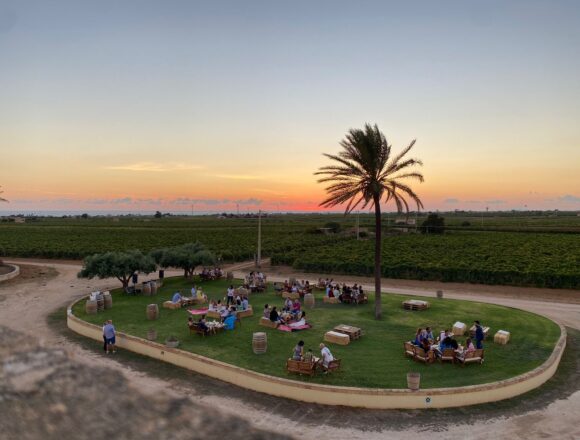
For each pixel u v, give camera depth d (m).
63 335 23.12
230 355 18.78
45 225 129.75
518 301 31.80
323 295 31.88
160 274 37.66
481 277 38.09
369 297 31.52
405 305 27.56
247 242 73.75
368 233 94.88
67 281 40.25
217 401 15.17
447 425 13.65
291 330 22.44
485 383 15.70
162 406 14.36
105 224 141.25
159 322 24.31
